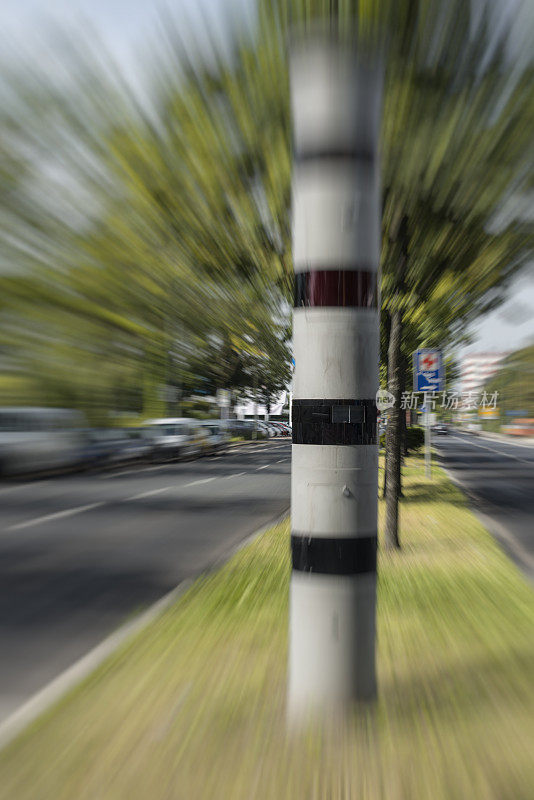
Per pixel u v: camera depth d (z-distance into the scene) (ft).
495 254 28.02
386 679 15.31
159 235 29.91
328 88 12.71
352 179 12.75
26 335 102.47
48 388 121.39
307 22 12.74
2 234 65.51
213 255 28.99
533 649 17.49
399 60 22.43
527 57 22.33
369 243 12.91
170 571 29.32
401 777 11.01
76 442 84.99
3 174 56.13
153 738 12.50
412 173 24.48
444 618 20.26
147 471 90.12
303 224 12.94
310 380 12.91
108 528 41.50
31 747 12.24
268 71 22.99
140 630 19.43
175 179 26.35
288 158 24.53
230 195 26.27
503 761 11.59
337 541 12.78
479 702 14.05
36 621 21.86
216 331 44.68
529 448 180.34
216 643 18.10
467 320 36.01
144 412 141.38
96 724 13.17
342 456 12.82
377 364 13.12
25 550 34.24
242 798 10.41
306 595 12.90
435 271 29.32
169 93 24.64
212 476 81.51
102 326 102.47
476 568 27.84
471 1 21.52
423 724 12.96
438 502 52.85
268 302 32.76
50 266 71.87
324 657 12.77
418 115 23.35
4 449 75.25
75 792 10.68
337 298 12.76
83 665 17.13
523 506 53.57
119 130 26.30
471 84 23.08
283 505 53.06
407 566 28.27
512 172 24.30
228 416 248.32
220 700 14.23
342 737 12.25
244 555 30.86
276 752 11.82
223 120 24.50
